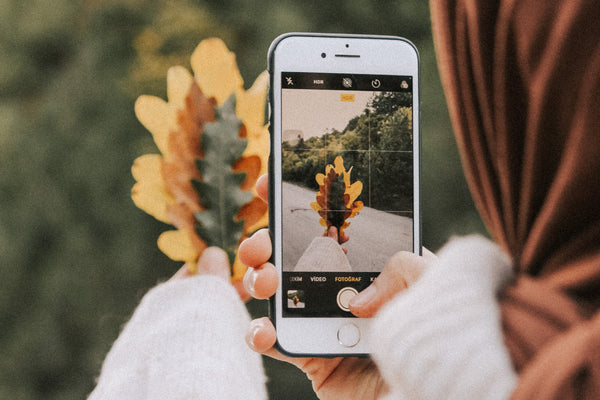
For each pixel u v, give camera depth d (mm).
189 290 557
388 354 347
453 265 346
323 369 760
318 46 793
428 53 9719
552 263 306
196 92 680
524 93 316
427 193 9102
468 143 351
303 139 780
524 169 316
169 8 10375
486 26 333
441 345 323
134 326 528
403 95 801
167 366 461
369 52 802
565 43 291
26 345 8898
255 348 649
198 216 671
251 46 10297
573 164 289
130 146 9602
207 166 677
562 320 290
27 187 9562
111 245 9188
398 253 695
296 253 748
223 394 440
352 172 766
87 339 8938
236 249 684
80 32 10750
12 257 9203
